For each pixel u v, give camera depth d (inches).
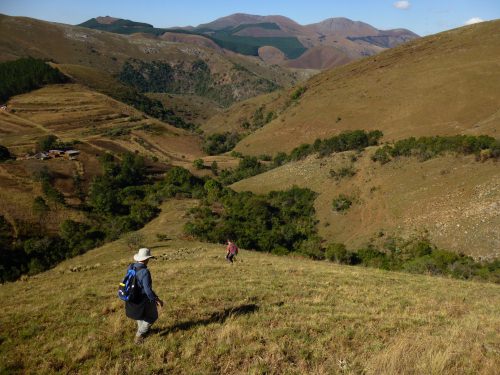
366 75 6397.6
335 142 3639.3
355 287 661.3
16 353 343.0
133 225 2679.6
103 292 556.7
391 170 2792.8
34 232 2662.4
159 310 450.9
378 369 316.2
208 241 1984.5
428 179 2519.7
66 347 350.6
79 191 3582.7
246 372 314.3
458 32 6756.9
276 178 3585.1
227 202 3034.0
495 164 2343.8
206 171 5142.7
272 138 5994.1
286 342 371.6
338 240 2485.2
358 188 2819.9
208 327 398.9
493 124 3553.2
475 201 2133.4
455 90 4923.7
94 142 5851.4
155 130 7194.9
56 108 7504.9
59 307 476.4
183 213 2829.7
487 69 5073.8
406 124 4793.3
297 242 2267.5
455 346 355.9
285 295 566.3
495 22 6481.3
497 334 422.0
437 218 2176.4
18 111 7175.2
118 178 3969.0
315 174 3282.5
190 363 327.3
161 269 777.6
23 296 569.3
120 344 358.3
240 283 629.6
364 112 5442.9
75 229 2608.3
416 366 315.3
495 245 1800.0
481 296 679.7
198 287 591.5
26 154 4886.8
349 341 382.0
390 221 2393.0
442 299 619.8
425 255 1722.4
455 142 2637.8
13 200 3046.3
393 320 454.6
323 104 6063.0
